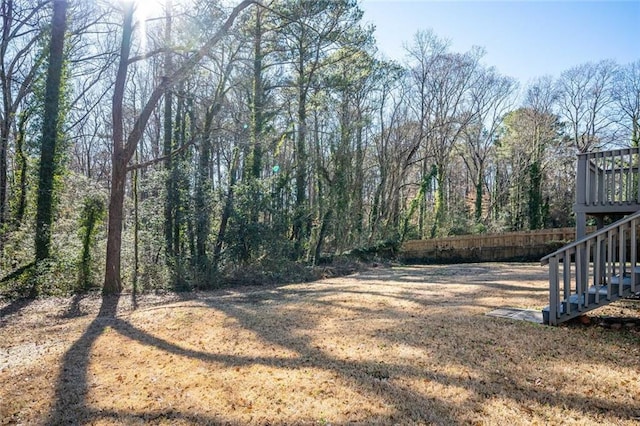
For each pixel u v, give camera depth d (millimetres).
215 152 19484
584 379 3588
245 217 13602
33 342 6199
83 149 24469
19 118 13016
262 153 15898
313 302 8109
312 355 4629
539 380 3600
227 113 15906
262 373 4137
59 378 4359
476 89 27656
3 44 13570
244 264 13547
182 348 5289
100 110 23344
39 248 10828
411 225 24766
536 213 25281
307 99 17203
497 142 29953
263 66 16156
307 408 3277
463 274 12758
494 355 4270
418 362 4168
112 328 6711
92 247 11469
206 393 3709
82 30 15188
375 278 12750
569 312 5375
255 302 8672
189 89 14305
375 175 23500
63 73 12117
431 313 6445
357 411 3182
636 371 3748
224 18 11820
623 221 5027
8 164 14984
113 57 17750
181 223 13008
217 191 13570
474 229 24250
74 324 7305
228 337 5691
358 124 18469
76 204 11586
